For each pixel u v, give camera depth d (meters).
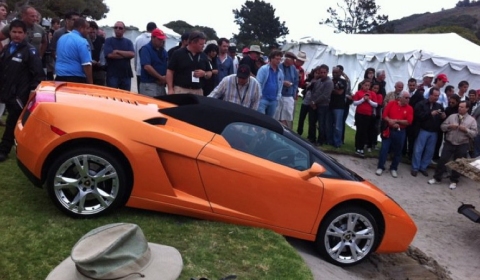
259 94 7.25
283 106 9.97
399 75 14.01
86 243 1.69
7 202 4.58
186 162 4.61
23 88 5.66
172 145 4.55
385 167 10.88
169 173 4.61
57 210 4.53
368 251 5.28
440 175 10.42
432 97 10.41
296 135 5.34
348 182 5.19
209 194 4.71
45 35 8.55
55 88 4.90
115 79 8.05
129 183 4.52
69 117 4.36
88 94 4.99
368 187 5.29
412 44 15.12
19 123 4.68
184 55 6.97
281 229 4.95
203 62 7.14
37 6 31.98
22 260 3.59
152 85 7.81
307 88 11.84
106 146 4.42
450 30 38.38
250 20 74.31
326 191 4.99
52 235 4.02
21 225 4.12
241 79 6.91
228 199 4.75
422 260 6.43
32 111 4.46
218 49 9.37
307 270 4.30
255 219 4.84
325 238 5.09
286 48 28.14
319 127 11.47
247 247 4.45
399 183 10.18
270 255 4.38
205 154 4.64
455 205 9.51
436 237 7.78
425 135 10.54
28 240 3.89
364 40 19.48
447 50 14.07
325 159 5.26
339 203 5.09
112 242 1.66
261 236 4.70
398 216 5.34
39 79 5.75
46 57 9.22
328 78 11.20
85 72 6.33
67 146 4.38
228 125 4.91
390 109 10.20
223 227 4.71
